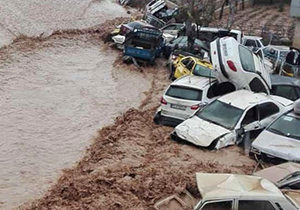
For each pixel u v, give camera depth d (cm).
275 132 1423
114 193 1140
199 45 2755
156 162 1349
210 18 3984
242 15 5112
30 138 1656
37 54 2755
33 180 1363
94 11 4175
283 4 5803
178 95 1703
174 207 1067
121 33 3070
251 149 1388
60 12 3809
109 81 2417
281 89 1942
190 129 1485
